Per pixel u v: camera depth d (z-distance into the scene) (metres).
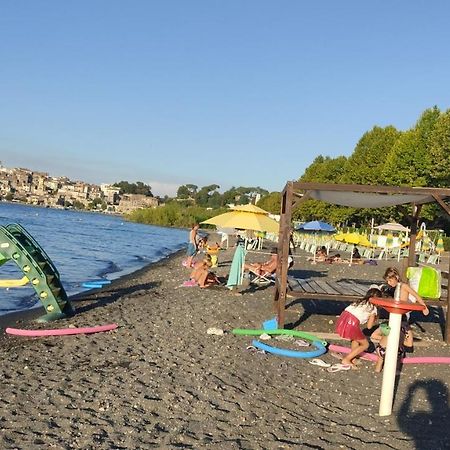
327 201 13.38
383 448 5.90
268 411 6.94
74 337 10.70
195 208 119.31
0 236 12.59
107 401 7.01
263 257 34.78
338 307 14.91
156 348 9.87
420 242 42.75
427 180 52.62
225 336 11.05
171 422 6.41
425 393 8.01
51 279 12.82
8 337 10.70
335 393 7.88
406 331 9.97
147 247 49.19
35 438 5.81
